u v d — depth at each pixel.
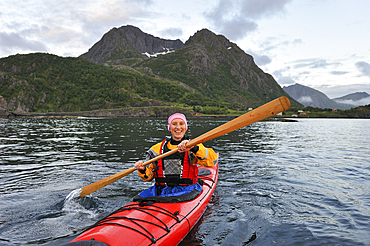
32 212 3.60
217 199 4.14
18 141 12.56
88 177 5.51
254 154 8.94
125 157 7.91
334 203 4.01
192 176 3.27
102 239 2.13
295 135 18.70
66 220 3.35
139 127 28.02
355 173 6.07
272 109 2.70
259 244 2.73
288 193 4.49
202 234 2.91
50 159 7.57
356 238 2.86
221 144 12.08
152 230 2.39
